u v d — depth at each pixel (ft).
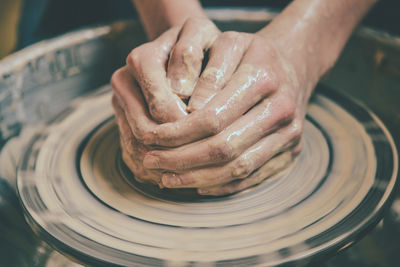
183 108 2.09
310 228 2.02
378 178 2.34
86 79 3.87
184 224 2.13
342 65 3.64
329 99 3.24
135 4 3.56
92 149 2.84
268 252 1.88
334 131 2.88
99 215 2.22
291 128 2.31
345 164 2.53
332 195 2.27
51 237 2.06
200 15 3.16
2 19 4.78
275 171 2.39
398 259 2.26
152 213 2.21
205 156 1.98
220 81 2.13
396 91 3.22
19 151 3.21
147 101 2.19
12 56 3.32
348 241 1.95
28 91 3.40
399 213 2.52
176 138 2.00
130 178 2.49
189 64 2.19
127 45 4.01
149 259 1.89
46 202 2.32
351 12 3.26
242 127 2.05
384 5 4.75
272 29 2.96
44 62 3.50
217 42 2.30
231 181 2.22
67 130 3.08
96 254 1.93
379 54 3.29
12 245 2.41
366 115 2.98
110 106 3.39
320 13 3.07
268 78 2.16
